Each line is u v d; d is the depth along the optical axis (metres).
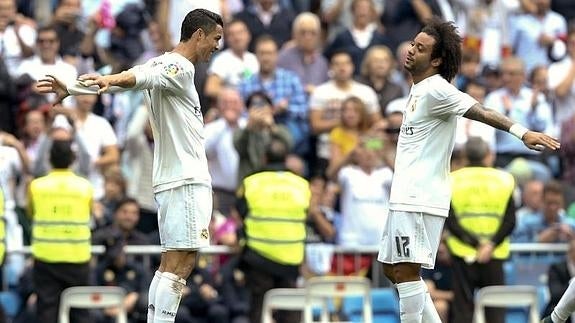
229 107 50.94
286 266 45.28
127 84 30.98
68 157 44.50
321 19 61.66
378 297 47.91
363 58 57.59
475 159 45.69
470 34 59.59
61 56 55.00
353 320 47.59
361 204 49.06
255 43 58.16
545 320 34.59
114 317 45.34
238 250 45.75
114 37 56.88
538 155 55.88
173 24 55.91
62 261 44.19
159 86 31.45
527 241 50.50
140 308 45.44
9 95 51.91
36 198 44.28
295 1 62.06
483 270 45.16
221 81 54.09
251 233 45.31
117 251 45.75
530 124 56.44
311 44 56.12
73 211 44.34
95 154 50.31
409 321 32.81
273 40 56.31
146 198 49.41
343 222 49.22
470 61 57.94
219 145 50.69
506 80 56.59
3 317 43.22
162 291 32.25
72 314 44.38
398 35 59.28
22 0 59.59
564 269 46.56
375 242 49.03
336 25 61.16
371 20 58.66
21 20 54.44
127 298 45.44
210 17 32.12
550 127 56.84
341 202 49.59
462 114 31.89
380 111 54.56
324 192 49.88
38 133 50.78
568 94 58.84
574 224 50.59
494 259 45.22
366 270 48.34
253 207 45.31
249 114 50.22
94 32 55.88
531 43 61.72
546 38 61.81
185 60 31.84
